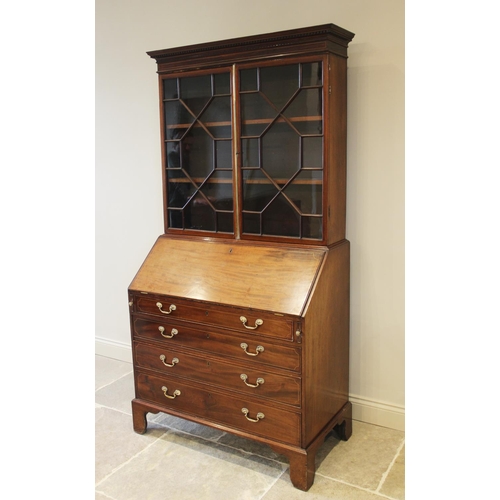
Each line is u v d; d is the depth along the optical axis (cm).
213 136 245
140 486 219
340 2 239
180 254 255
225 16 273
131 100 315
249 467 232
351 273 255
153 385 256
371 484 215
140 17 302
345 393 253
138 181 323
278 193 231
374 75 236
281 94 224
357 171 246
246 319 219
